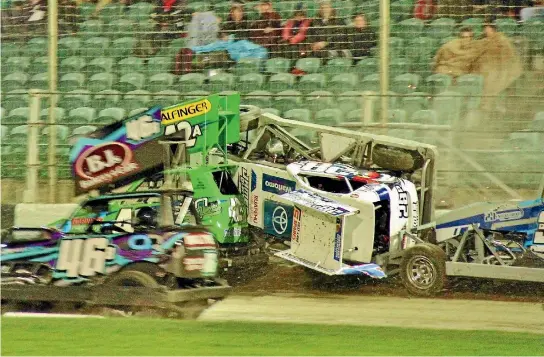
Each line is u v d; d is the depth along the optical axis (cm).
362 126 2347
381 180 1898
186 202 1678
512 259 1773
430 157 1983
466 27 2405
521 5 2400
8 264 1572
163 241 1517
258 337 1398
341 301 1723
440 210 2258
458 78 2405
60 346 1318
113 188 2223
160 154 2177
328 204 1831
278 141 2280
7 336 1378
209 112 2103
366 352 1318
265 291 1802
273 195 2014
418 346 1364
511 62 2395
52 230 1609
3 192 2350
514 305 1703
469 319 1583
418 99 2400
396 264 1872
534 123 2358
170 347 1318
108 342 1345
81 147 2234
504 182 2344
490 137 2373
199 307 1558
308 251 1850
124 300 1515
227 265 1886
